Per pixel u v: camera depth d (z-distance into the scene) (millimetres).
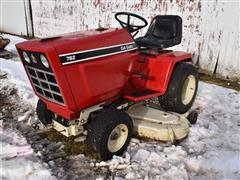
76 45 2244
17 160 2463
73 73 2230
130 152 2646
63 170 2396
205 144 2795
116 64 2572
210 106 3709
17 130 3049
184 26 5254
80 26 7539
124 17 6152
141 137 2906
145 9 5699
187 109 3361
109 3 6438
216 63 4996
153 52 3254
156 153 2584
